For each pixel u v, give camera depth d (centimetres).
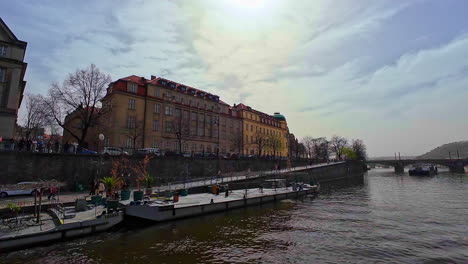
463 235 1633
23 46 3200
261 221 2011
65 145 2858
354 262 1217
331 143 11325
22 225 1475
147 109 4928
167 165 3394
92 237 1532
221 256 1281
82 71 3544
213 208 2277
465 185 4947
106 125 4447
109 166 2891
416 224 1919
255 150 7638
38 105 4716
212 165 4069
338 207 2650
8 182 2288
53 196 2017
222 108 6856
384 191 4125
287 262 1216
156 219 1889
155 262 1193
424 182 5819
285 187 3831
